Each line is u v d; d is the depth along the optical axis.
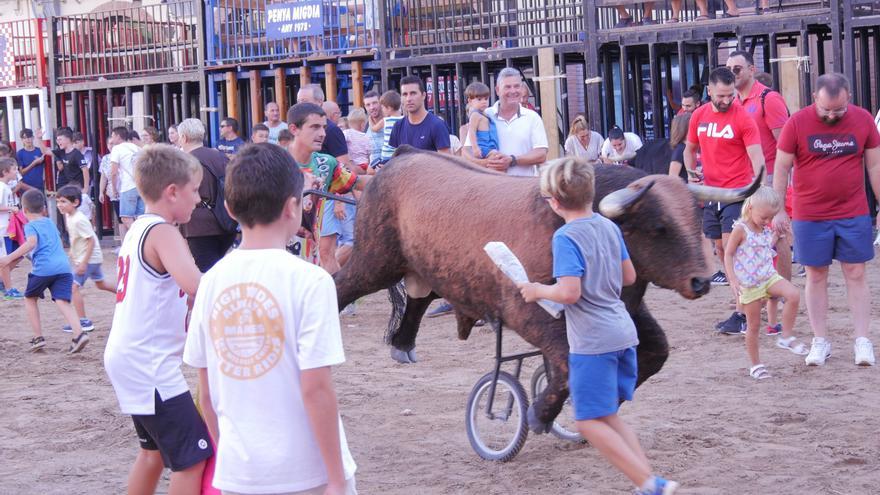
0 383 8.98
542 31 17.95
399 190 6.86
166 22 22.47
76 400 8.20
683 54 16.00
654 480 4.77
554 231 5.73
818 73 16.34
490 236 6.09
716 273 12.41
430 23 18.30
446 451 6.44
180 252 4.36
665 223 5.56
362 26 18.89
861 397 7.23
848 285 8.24
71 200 10.99
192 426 4.43
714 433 6.52
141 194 4.51
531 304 5.75
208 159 8.30
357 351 9.66
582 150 14.80
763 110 10.66
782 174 8.24
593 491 5.55
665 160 14.32
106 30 21.86
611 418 5.03
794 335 9.45
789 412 6.90
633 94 18.34
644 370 6.01
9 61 23.30
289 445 3.45
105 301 13.81
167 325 4.41
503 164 9.41
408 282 7.24
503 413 6.36
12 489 6.01
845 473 5.69
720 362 8.54
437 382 8.31
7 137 23.55
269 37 19.20
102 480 6.14
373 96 13.72
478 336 10.12
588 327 4.98
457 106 19.73
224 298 3.52
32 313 10.33
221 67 19.72
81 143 20.42
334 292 3.48
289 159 3.62
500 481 5.80
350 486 3.58
